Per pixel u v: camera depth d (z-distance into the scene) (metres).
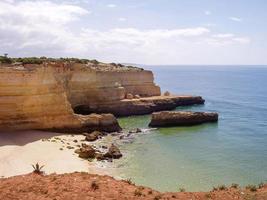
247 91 141.62
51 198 19.36
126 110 76.12
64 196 19.66
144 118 73.06
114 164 39.50
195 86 171.88
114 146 44.12
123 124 66.00
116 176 35.03
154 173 36.34
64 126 54.91
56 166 37.00
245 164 40.50
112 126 58.66
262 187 23.77
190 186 32.41
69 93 69.19
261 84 184.25
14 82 51.47
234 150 47.41
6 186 21.30
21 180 22.50
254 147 49.25
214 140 53.56
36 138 48.44
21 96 51.88
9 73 51.19
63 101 55.47
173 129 61.97
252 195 21.36
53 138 49.75
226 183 33.44
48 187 21.05
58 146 45.41
